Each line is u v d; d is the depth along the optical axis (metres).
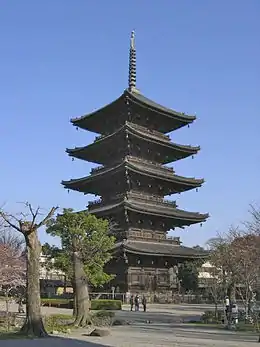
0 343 26.61
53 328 36.47
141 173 89.56
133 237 88.62
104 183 94.94
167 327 42.31
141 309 70.69
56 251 60.88
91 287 81.38
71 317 43.97
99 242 57.69
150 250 85.88
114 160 95.88
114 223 84.31
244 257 49.22
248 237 56.84
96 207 94.56
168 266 92.88
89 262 57.34
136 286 86.38
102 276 60.22
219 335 34.50
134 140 92.25
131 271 86.50
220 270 53.81
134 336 32.81
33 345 25.88
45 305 74.81
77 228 56.97
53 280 94.75
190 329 40.06
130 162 88.19
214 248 77.56
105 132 100.94
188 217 94.06
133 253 84.38
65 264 58.28
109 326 42.91
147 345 26.84
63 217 57.97
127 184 91.38
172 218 93.06
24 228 30.98
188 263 95.62
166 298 86.06
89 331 35.94
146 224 92.56
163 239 93.69
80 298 40.06
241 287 57.12
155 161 98.44
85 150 97.06
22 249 85.12
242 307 59.66
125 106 92.50
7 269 55.66
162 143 94.62
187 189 99.88
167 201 95.62
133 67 102.88
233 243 57.50
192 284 95.31
